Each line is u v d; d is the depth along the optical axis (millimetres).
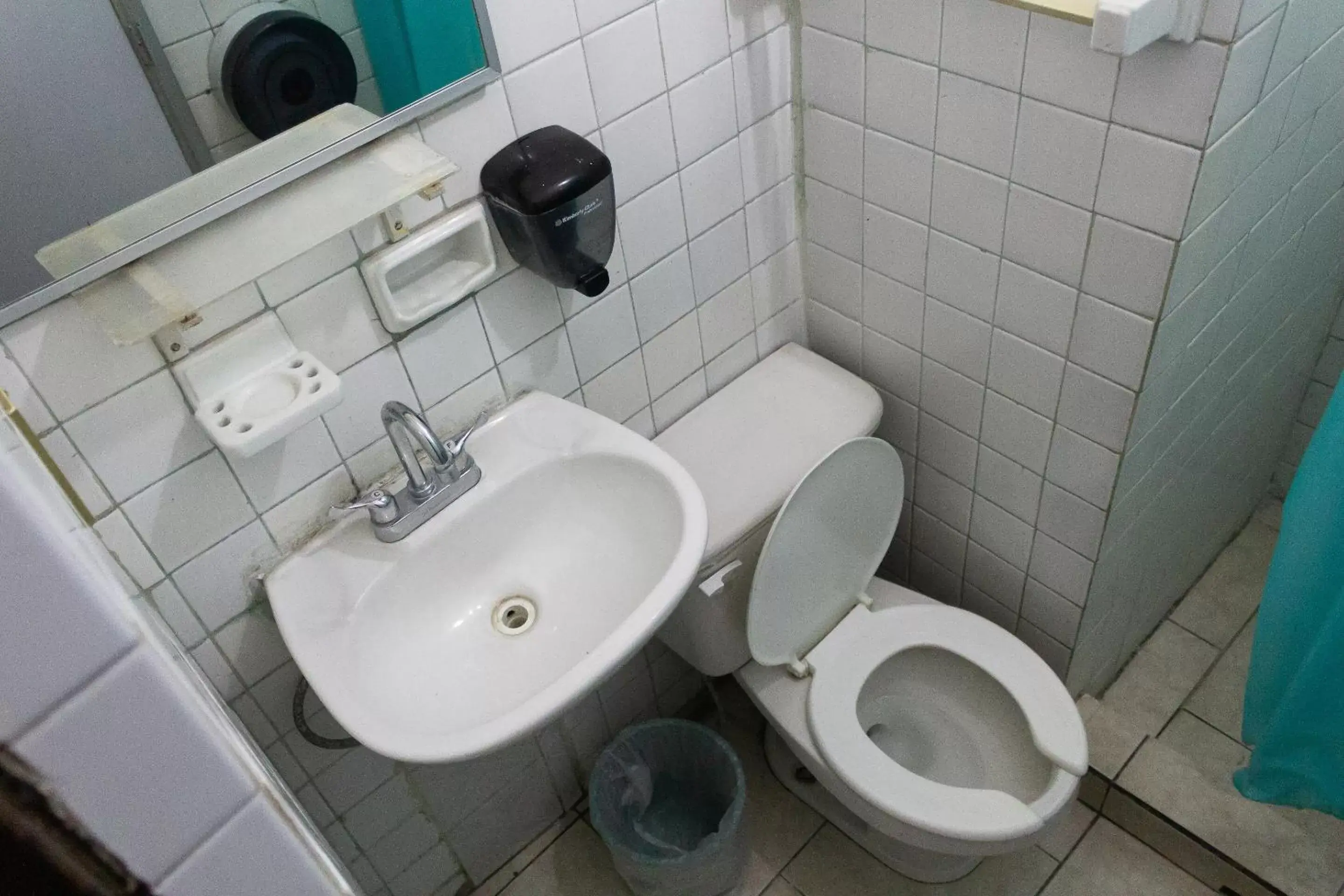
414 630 1223
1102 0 940
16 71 872
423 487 1196
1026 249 1292
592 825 1828
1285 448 1974
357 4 988
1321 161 1322
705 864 1607
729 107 1365
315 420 1150
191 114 958
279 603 1145
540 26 1114
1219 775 1693
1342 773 1464
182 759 383
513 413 1328
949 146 1292
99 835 372
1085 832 1723
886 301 1548
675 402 1578
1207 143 1042
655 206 1352
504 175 1122
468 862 1734
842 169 1455
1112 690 1845
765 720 1935
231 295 1029
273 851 429
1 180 876
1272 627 1406
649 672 1830
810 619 1593
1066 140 1160
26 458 413
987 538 1690
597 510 1293
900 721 1658
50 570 327
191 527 1104
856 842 1754
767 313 1640
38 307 899
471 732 987
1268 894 1566
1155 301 1188
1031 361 1392
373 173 1035
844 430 1535
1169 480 1556
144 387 1002
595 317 1372
